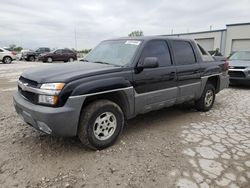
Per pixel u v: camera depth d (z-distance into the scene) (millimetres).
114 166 3000
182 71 4547
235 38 24219
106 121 3432
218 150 3475
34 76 3287
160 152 3395
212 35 26406
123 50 4117
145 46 4012
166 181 2697
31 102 3184
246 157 3271
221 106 6121
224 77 5941
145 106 3961
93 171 2883
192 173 2857
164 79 4176
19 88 3656
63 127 2988
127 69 3619
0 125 4363
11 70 15344
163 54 4309
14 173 2814
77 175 2797
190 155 3311
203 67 5125
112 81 3371
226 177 2779
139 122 4703
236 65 8805
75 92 3012
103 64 3873
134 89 3703
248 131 4266
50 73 3301
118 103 3729
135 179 2734
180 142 3750
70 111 2982
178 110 5633
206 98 5469
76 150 3402
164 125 4551
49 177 2750
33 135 3904
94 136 3299
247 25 23125
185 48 4852
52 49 31250
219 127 4469
